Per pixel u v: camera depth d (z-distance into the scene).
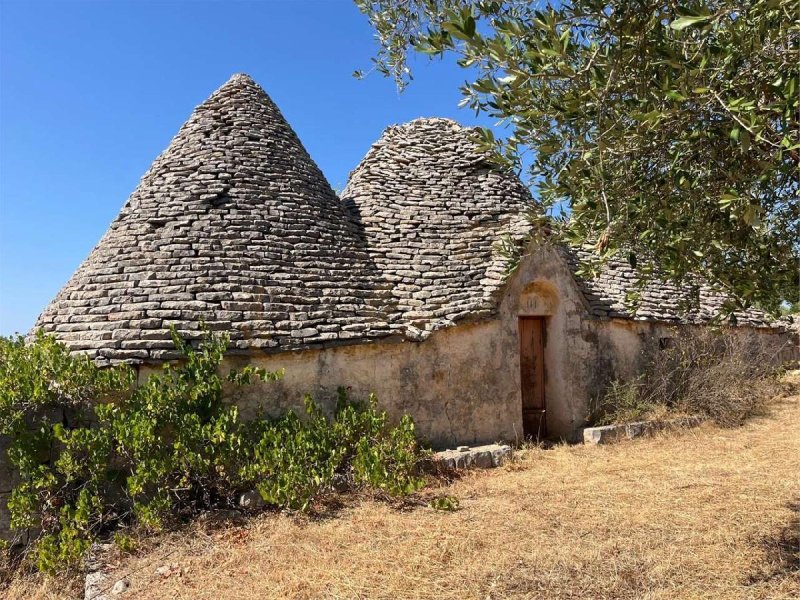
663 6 3.12
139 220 8.14
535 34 3.17
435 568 4.95
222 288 7.52
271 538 5.69
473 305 9.03
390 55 4.87
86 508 5.42
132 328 6.84
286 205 8.88
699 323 11.75
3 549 5.46
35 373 5.79
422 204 10.46
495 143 3.74
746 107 2.82
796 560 4.77
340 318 8.05
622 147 3.40
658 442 9.45
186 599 4.57
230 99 9.67
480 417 9.05
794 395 13.36
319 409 7.34
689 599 4.22
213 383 6.58
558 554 5.12
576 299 10.27
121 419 5.86
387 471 6.91
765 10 2.79
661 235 3.82
